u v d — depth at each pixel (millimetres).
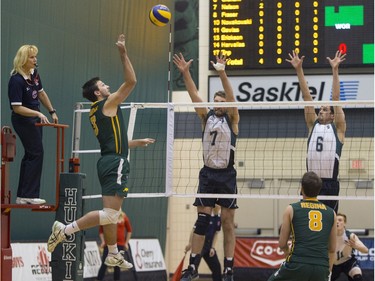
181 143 22453
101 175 10117
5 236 11422
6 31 14891
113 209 10086
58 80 16906
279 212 22188
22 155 15531
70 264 12367
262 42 19656
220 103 11391
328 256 9859
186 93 22672
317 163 11523
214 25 19891
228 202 11414
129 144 11172
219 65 11414
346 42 19344
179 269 13219
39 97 11828
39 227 16500
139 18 20641
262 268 21234
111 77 19281
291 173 21672
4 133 11391
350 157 21250
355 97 20219
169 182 11789
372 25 19297
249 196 11195
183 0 22297
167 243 22844
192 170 22359
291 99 20609
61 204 12305
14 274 14945
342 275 19453
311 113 11750
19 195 11359
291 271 9555
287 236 9688
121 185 10086
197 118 22484
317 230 9586
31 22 15805
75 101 17609
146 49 21047
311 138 11641
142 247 20719
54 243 10258
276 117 21484
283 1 19578
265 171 21812
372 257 20547
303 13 19500
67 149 17328
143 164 21219
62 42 17031
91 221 10078
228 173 11469
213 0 19891
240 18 19750
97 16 18547
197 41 22109
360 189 21438
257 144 21719
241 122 21656
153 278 20906
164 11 11531
